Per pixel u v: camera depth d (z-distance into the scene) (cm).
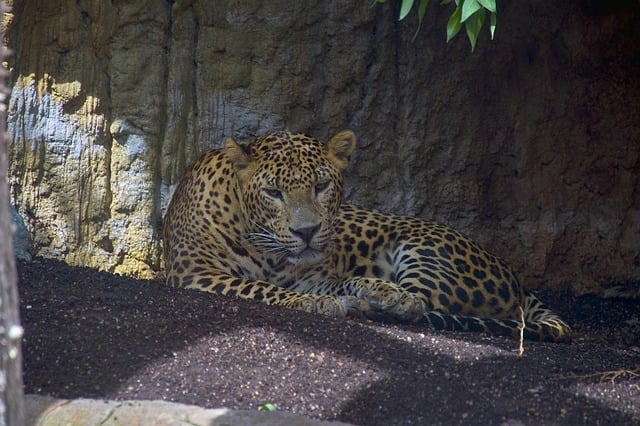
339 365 841
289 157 1091
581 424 760
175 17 1298
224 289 1080
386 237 1215
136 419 718
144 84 1295
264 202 1094
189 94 1320
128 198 1300
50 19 1257
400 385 808
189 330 887
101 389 779
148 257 1309
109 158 1296
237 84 1324
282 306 1012
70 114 1276
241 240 1147
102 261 1298
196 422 709
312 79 1341
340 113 1359
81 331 870
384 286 1048
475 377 835
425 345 909
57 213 1277
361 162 1376
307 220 1066
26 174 1260
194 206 1160
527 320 1182
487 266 1185
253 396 779
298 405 769
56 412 730
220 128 1323
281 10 1317
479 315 1149
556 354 942
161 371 808
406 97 1381
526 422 757
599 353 979
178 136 1316
